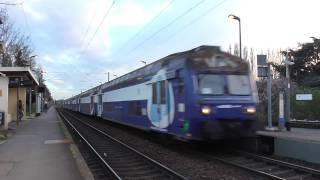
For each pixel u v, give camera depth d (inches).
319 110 1211.2
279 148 679.7
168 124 737.6
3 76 1147.3
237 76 678.5
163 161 635.5
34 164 568.1
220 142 759.7
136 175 533.0
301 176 507.8
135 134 1078.4
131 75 1045.8
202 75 660.1
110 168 541.6
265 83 1512.1
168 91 738.2
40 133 1061.1
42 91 2534.5
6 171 516.4
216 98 653.9
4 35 2039.9
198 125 644.1
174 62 722.2
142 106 911.7
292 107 1291.8
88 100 2070.6
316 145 605.0
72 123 1675.7
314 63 2306.8
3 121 1136.8
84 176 477.7
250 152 702.5
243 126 662.5
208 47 684.1
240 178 501.7
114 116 1261.1
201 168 571.8
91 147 781.9
